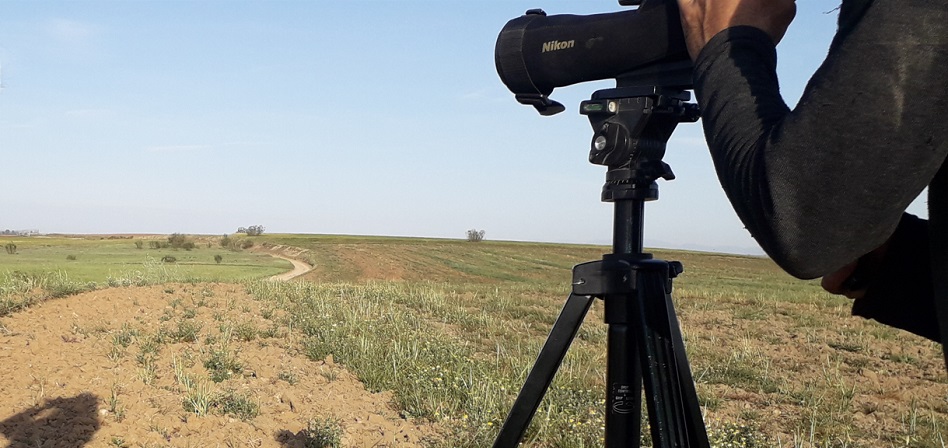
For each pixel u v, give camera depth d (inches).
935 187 32.7
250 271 1945.1
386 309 424.5
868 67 29.7
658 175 53.1
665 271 54.1
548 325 446.9
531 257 3105.3
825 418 235.6
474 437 186.1
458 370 252.5
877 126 29.5
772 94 35.8
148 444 162.4
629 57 48.9
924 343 412.5
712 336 417.1
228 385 219.0
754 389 285.0
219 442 169.3
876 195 30.6
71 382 199.2
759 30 37.8
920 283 43.7
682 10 41.0
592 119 54.9
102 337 262.7
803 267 33.4
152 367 224.4
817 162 30.8
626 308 53.4
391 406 223.3
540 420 201.6
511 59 54.8
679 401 50.2
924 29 29.1
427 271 2326.5
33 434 159.9
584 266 54.9
